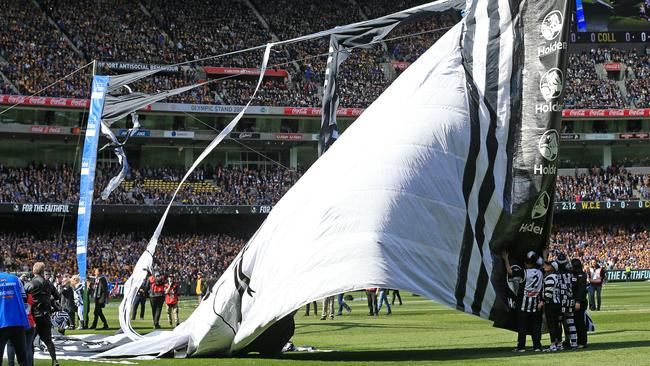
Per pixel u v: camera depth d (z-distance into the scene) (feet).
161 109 225.97
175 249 215.10
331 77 70.49
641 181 257.75
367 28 70.28
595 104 260.01
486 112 60.75
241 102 238.27
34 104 212.43
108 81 85.66
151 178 228.22
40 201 209.05
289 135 239.50
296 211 55.67
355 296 172.76
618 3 258.98
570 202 244.83
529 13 62.44
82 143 226.38
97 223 223.30
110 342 65.77
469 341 66.18
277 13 263.29
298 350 60.80
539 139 60.64
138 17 244.83
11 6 228.63
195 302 164.35
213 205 224.33
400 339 69.62
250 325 53.72
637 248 237.66
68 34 231.71
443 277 55.42
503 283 58.18
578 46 273.95
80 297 96.53
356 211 54.49
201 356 56.18
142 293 109.81
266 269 54.75
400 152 56.90
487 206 58.95
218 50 247.50
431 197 56.34
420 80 60.80
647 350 53.26
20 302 42.86
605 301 127.75
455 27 63.31
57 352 60.90
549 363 47.91
